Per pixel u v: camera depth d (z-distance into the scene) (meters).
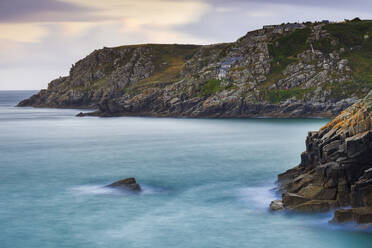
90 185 62.66
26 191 59.06
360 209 39.91
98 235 41.53
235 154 92.31
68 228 43.50
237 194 55.38
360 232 38.41
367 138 42.72
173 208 49.66
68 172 73.56
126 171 73.88
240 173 69.94
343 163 43.72
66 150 103.25
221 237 40.31
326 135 49.19
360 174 43.56
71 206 51.06
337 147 45.66
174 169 75.12
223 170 73.06
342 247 36.97
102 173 72.38
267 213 46.28
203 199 53.34
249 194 55.09
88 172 73.50
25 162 85.06
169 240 40.00
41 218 46.69
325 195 44.53
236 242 39.06
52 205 51.69
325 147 46.62
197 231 42.00
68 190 59.41
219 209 48.69
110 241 40.00
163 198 54.25
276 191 53.97
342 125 47.62
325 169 45.34
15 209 50.19
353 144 43.12
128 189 58.22
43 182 65.12
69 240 40.41
